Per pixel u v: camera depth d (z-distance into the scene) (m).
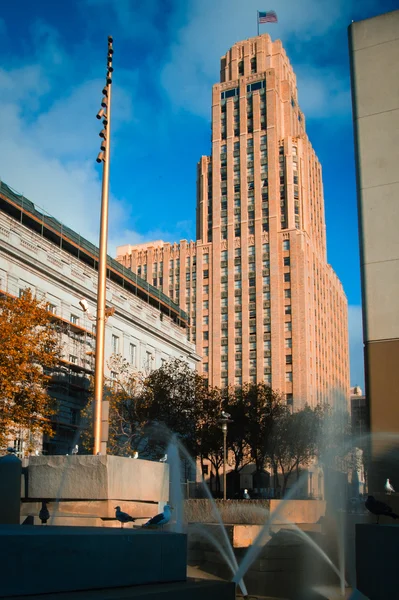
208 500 24.94
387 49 26.00
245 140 133.12
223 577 18.84
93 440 17.70
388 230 24.22
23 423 38.12
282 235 125.00
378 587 10.75
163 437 54.09
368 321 23.72
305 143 135.62
